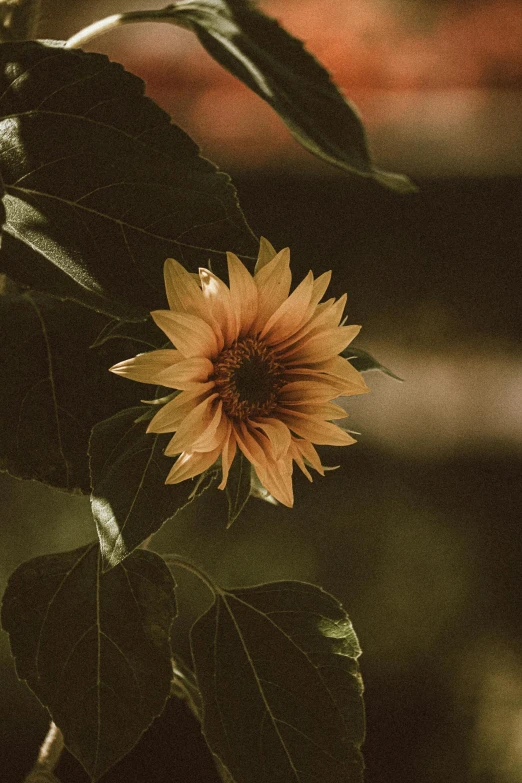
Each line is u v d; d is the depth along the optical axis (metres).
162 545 3.25
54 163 0.78
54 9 5.46
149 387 0.84
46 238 0.77
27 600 0.85
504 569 3.30
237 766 0.86
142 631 0.85
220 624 0.88
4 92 0.79
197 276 0.78
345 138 0.91
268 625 0.88
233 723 0.86
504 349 4.77
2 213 0.74
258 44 0.90
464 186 4.83
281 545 3.30
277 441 0.79
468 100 5.30
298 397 0.82
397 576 3.24
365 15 5.82
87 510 3.21
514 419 4.35
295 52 0.90
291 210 4.87
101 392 0.84
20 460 0.83
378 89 5.61
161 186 0.78
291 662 0.87
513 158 4.89
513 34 5.57
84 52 0.79
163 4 5.54
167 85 5.45
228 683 0.87
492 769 2.71
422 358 4.73
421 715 2.87
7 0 0.87
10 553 3.12
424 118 5.26
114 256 0.78
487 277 4.75
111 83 0.79
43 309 0.86
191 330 0.78
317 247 4.85
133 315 0.78
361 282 4.82
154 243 0.78
